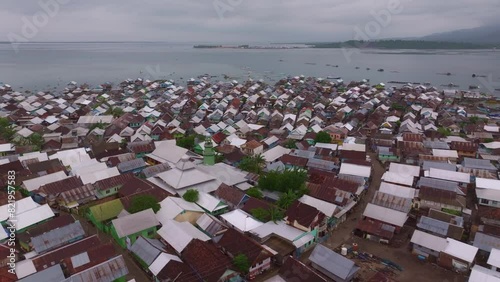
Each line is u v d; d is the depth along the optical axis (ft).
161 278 136.15
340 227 188.44
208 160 239.71
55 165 242.37
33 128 343.26
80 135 329.31
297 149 283.79
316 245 158.71
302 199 196.34
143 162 250.37
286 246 160.97
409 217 194.08
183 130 355.36
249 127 359.87
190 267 142.31
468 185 233.55
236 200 198.70
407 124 363.56
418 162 265.54
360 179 225.56
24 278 128.77
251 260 145.28
